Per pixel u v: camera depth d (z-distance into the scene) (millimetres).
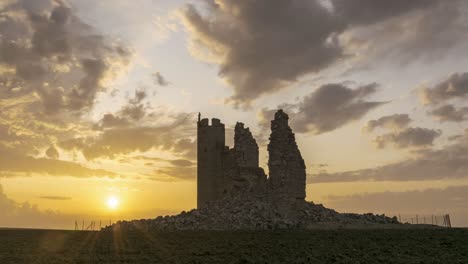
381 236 56438
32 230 94500
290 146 70438
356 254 42844
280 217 67438
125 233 67625
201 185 78062
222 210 71062
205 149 78375
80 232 82125
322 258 40625
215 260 40062
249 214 68312
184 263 38812
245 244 50375
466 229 66000
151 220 75875
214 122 78625
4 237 68812
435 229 65688
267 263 38188
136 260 41000
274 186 69938
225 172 76250
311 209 71625
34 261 41562
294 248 47000
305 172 71062
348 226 67125
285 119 71062
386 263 37719
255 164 75375
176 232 65000
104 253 46406
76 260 41750
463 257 40719
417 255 42188
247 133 75688
